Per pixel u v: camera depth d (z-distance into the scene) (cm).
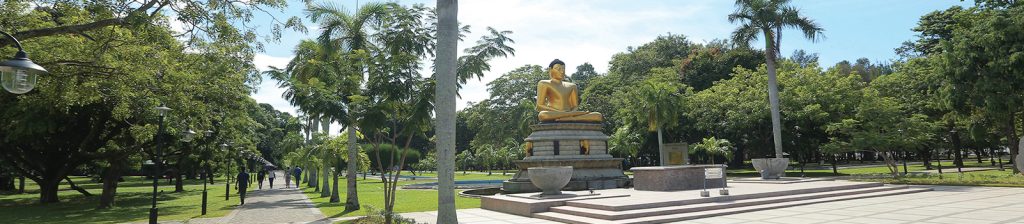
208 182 6281
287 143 4616
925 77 3812
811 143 4597
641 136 5422
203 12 1445
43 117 2153
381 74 1488
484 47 2009
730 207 1742
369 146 7225
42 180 2845
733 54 5766
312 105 1473
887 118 3519
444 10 1248
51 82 1581
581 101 6147
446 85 1230
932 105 4147
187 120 2439
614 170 3003
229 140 3167
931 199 2061
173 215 2133
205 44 1755
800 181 2753
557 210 1764
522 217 1756
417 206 2212
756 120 4538
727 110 4791
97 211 2377
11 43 1402
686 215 1598
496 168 9219
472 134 9469
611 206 1608
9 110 2047
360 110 1474
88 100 1711
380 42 1759
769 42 3594
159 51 1741
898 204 1898
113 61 1564
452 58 1237
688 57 6331
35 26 1560
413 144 9656
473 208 2108
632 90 5222
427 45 1667
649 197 1881
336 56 1794
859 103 4091
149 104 2022
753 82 4888
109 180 2633
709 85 5831
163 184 5503
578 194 2064
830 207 1828
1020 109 3372
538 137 2967
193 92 2139
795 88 4547
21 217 2139
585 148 2950
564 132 2970
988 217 1502
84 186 5156
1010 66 2803
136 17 1331
